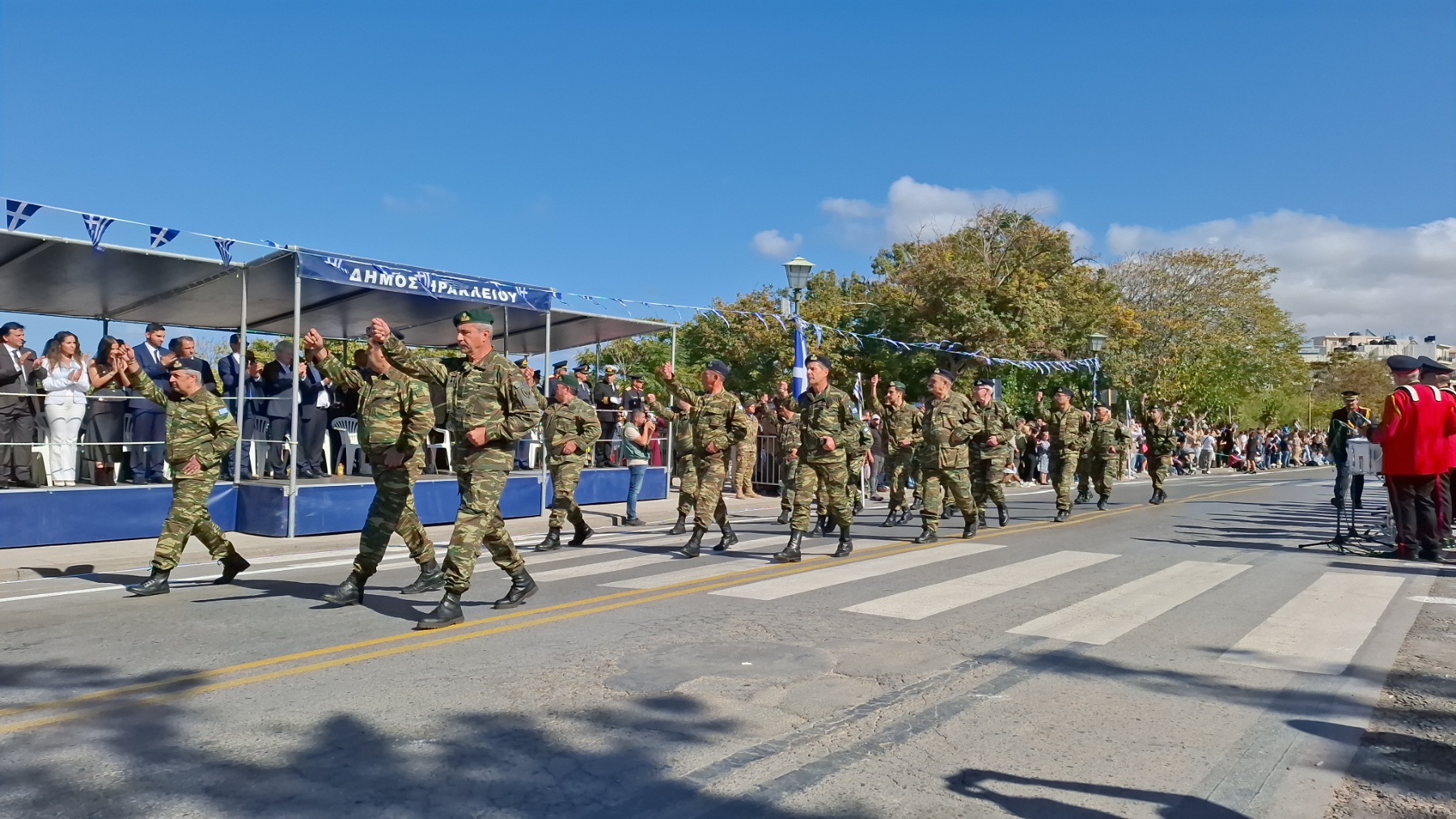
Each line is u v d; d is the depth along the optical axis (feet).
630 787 12.44
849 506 32.89
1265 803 12.22
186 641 20.03
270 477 42.34
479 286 42.78
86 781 12.49
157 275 39.60
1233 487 86.22
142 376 25.68
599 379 57.62
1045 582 27.84
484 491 21.84
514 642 19.94
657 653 19.03
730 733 14.44
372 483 40.34
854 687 16.81
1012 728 14.80
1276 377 169.48
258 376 44.09
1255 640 20.66
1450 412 32.91
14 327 34.94
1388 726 15.20
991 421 43.21
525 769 13.00
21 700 15.96
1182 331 143.84
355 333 57.06
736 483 63.36
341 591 23.90
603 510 51.08
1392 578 29.14
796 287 58.29
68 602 24.82
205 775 12.70
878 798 12.17
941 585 27.12
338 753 13.53
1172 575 29.43
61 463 35.81
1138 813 11.85
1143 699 16.40
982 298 102.01
